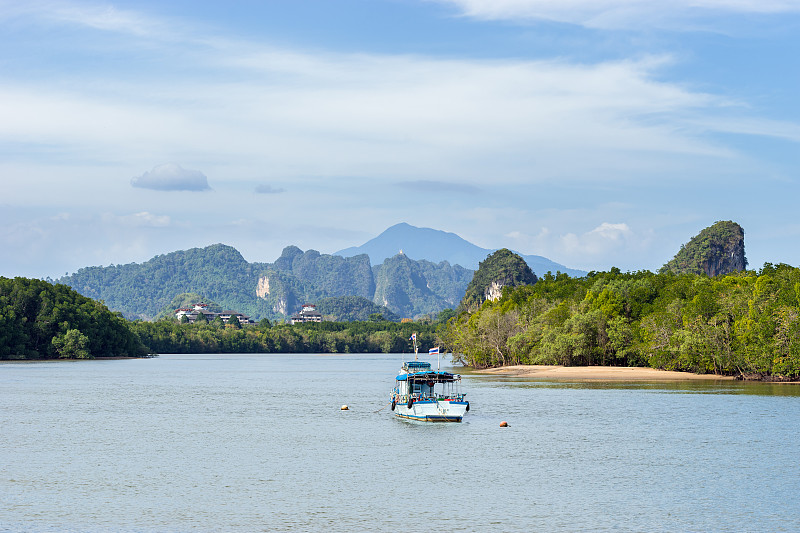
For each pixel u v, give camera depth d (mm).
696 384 158625
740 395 131000
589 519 51031
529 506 54281
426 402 98312
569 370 196250
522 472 65500
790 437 83188
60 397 132000
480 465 68500
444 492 58312
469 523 50219
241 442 81062
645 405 115062
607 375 182750
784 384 156625
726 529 48812
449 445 79062
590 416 102188
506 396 131750
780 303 158750
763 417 99688
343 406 114250
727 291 179750
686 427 91125
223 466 67938
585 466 67875
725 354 170250
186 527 49250
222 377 198500
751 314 163125
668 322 186375
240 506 54219
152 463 69312
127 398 131250
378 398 134250
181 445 79125
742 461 69812
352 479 62812
